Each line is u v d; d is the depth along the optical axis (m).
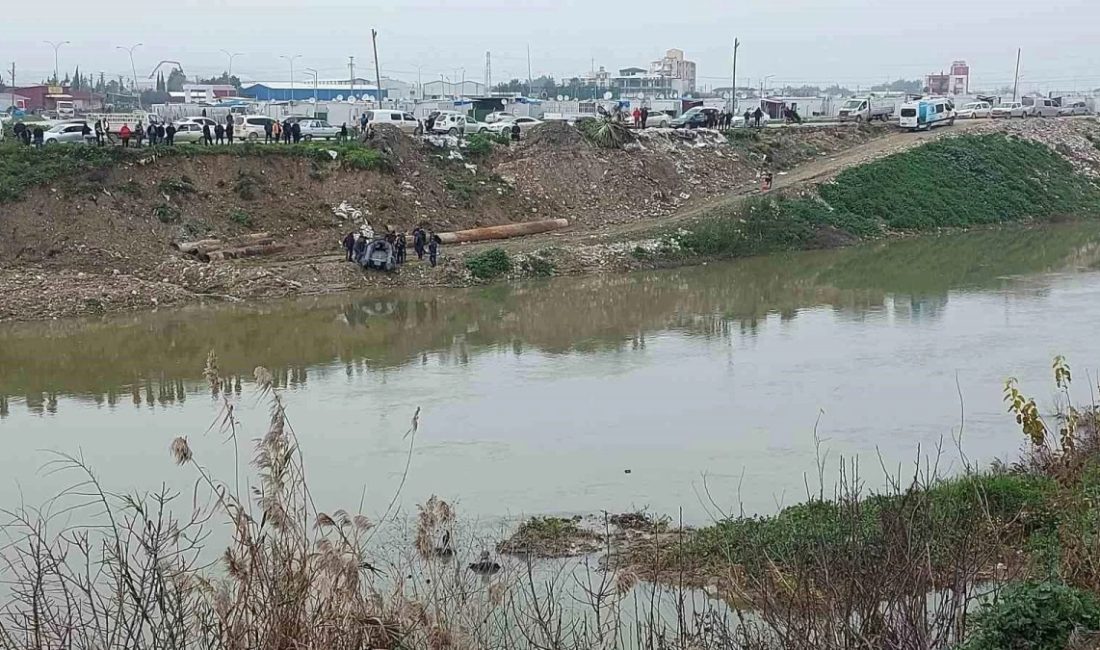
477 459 21.52
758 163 64.44
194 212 44.59
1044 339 31.64
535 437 22.94
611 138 58.94
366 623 9.38
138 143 48.41
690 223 50.75
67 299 37.47
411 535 16.58
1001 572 12.80
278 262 42.94
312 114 81.12
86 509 18.14
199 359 30.70
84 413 25.08
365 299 39.94
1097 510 13.59
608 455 21.66
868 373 27.98
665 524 17.73
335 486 19.89
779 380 27.42
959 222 59.78
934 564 10.84
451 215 50.16
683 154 61.53
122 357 30.98
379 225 47.38
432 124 63.56
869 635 9.29
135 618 9.02
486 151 55.84
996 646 9.91
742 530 16.14
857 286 42.16
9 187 42.06
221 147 47.66
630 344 32.12
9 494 19.28
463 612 10.66
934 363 28.92
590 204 55.28
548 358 30.36
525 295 40.94
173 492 19.17
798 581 10.08
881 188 59.84
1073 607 10.15
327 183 48.38
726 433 23.00
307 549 10.20
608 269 46.03
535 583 15.04
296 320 36.16
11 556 15.26
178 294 39.22
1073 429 17.91
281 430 10.61
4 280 38.47
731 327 34.47
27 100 121.19
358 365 29.75
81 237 41.31
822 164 64.88
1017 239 55.97
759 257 50.28
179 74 162.38
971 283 42.31
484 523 18.02
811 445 22.08
